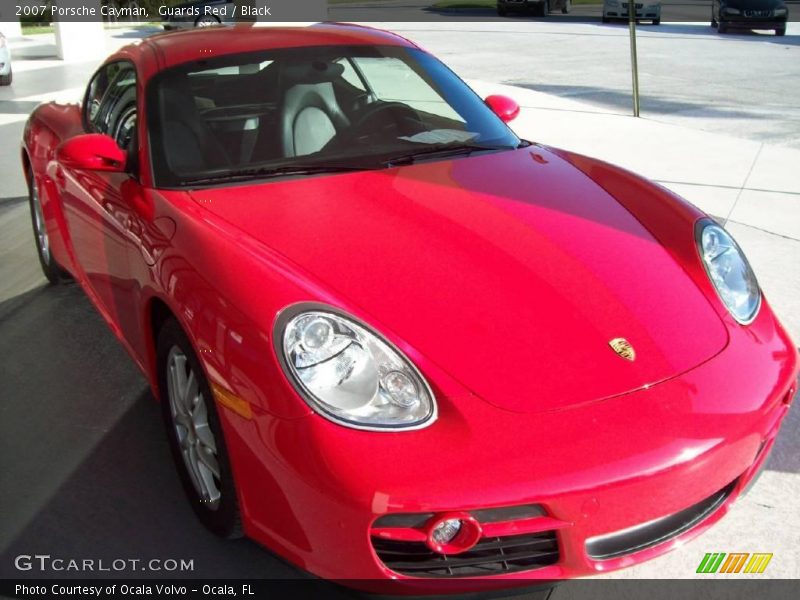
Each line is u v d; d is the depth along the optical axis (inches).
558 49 642.8
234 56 127.7
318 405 77.4
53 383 135.1
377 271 89.9
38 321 157.9
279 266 88.7
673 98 410.9
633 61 339.0
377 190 107.7
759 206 219.0
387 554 78.6
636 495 77.5
